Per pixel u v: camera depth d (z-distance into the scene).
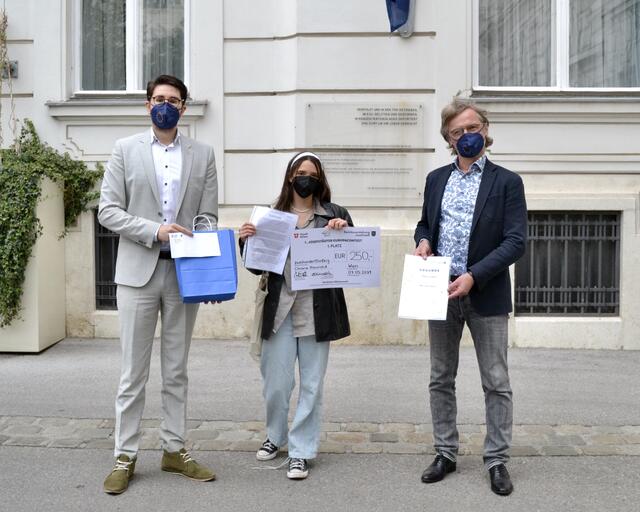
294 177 4.27
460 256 4.10
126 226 4.02
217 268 4.00
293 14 7.19
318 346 4.31
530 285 7.39
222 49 7.35
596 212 7.31
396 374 6.28
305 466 4.32
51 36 7.47
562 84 7.53
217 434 4.97
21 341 6.84
